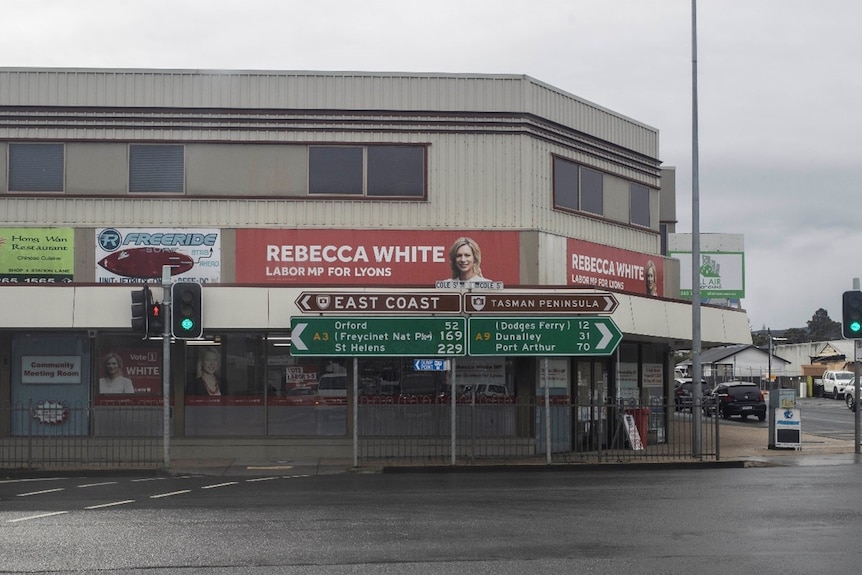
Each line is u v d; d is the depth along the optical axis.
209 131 24.95
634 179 29.19
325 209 24.97
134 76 24.92
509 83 25.42
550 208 25.95
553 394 24.77
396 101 25.25
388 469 21.28
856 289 25.39
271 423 23.75
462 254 24.84
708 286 48.06
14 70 24.77
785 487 16.58
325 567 9.90
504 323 22.17
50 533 12.08
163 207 24.72
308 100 25.14
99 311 22.48
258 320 22.66
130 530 12.25
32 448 23.22
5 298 22.41
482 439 23.69
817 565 9.91
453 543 11.18
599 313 22.12
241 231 24.64
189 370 23.81
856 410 24.84
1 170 24.66
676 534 11.74
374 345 22.02
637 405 25.42
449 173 25.19
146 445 23.34
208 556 10.51
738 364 82.69
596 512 13.65
